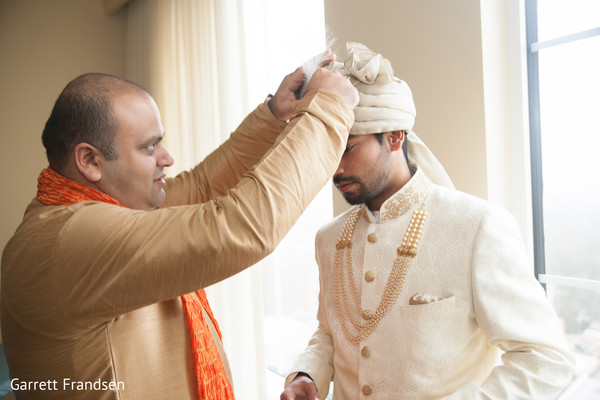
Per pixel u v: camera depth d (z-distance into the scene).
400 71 1.40
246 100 2.21
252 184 0.68
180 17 2.76
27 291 0.72
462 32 1.22
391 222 0.98
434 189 1.00
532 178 1.30
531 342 0.77
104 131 0.76
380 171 0.93
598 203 1.20
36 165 3.45
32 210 0.81
